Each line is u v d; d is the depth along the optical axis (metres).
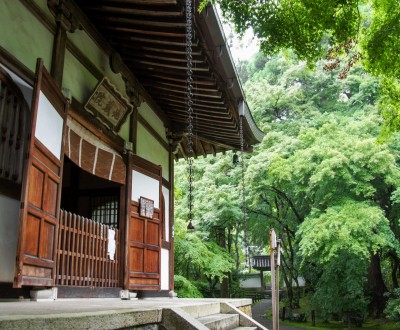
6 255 4.71
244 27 5.77
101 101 7.13
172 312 3.46
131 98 8.44
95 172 7.20
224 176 23.52
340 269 17.61
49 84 5.11
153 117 9.96
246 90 26.69
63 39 6.06
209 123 10.32
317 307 20.64
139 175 8.48
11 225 4.81
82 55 6.64
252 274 38.75
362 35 6.89
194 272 22.23
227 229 25.55
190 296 16.81
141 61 7.86
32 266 4.62
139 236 8.19
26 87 5.18
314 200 18.33
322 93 26.34
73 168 8.73
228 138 11.30
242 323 5.82
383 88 7.90
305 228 16.53
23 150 5.07
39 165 4.79
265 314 25.09
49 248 5.14
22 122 5.10
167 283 10.05
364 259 15.84
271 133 21.78
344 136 17.45
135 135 8.58
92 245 6.72
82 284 6.34
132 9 6.17
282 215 22.48
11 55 4.90
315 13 5.59
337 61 8.68
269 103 24.72
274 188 20.25
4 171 4.78
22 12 5.20
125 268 7.54
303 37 5.84
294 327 20.20
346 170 15.91
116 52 7.64
